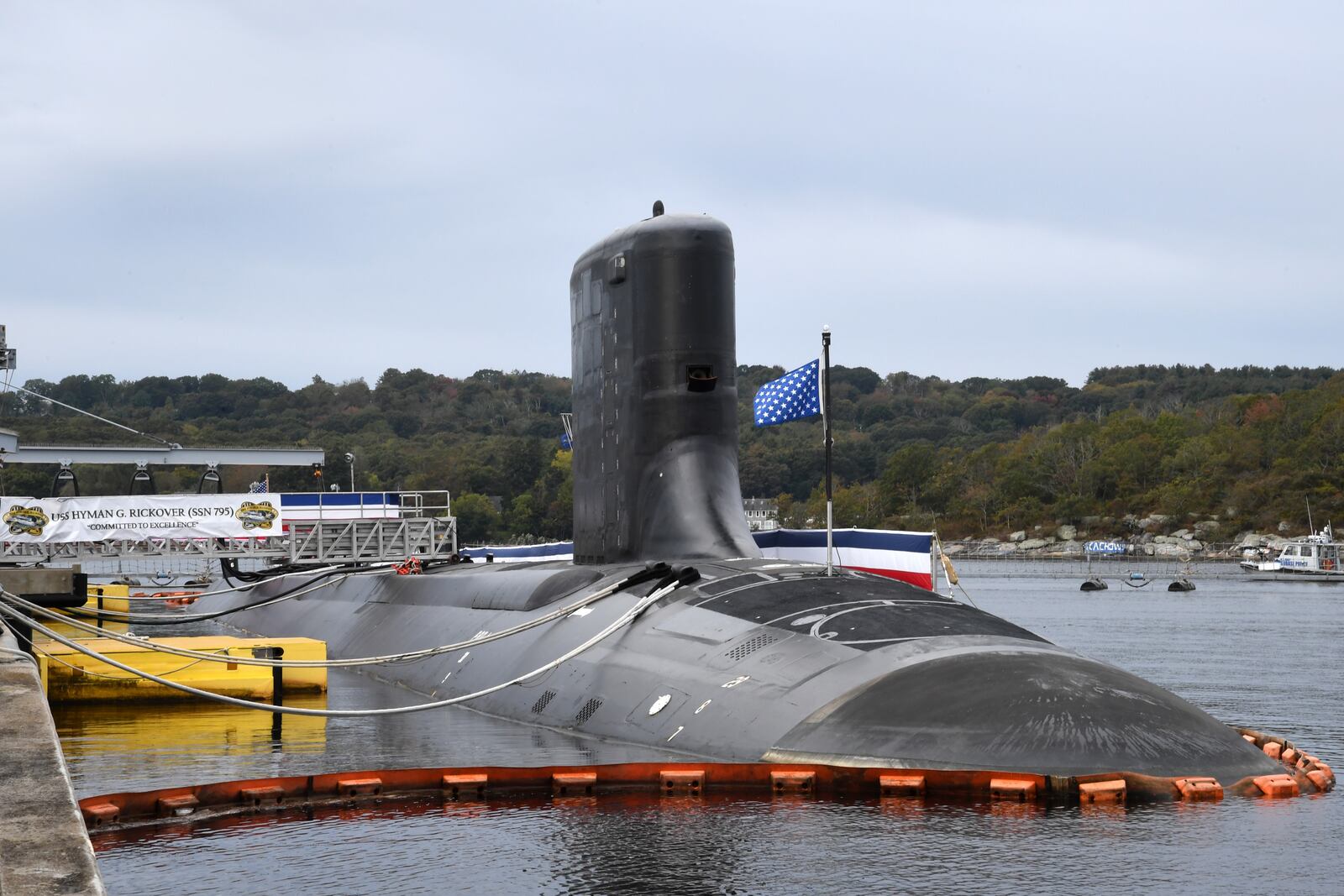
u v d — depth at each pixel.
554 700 19.09
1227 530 138.25
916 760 13.66
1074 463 158.12
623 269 21.70
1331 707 25.17
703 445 21.39
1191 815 12.72
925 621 16.28
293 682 25.73
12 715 9.80
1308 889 10.56
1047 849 11.70
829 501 19.11
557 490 148.88
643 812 13.52
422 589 30.38
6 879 6.78
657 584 19.41
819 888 10.78
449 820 13.45
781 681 15.58
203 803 14.22
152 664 24.78
